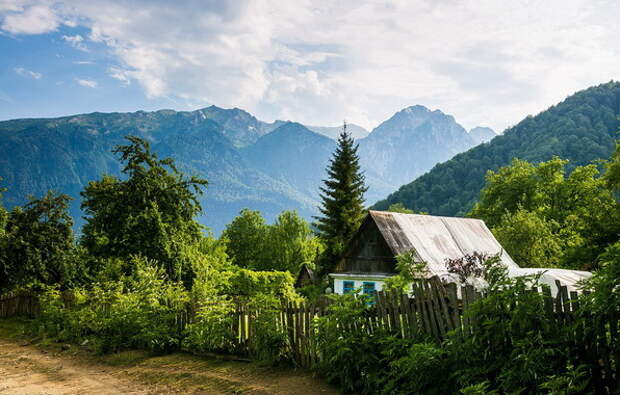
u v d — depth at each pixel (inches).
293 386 381.7
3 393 434.3
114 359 554.9
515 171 2336.4
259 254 2763.3
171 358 533.3
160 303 614.5
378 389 335.9
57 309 766.5
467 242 1320.1
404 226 1254.9
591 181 2065.7
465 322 309.0
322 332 394.0
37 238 1114.1
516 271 865.5
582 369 262.2
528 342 261.9
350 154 1859.0
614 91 6737.2
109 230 1043.3
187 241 1101.1
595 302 253.9
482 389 258.1
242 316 500.1
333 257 1776.6
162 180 1114.1
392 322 360.2
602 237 1302.9
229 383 410.6
